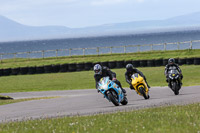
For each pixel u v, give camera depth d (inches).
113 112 1610.5
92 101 2539.4
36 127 1184.8
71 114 1695.4
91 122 1188.5
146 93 2271.2
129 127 1037.8
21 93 4042.8
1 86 4995.1
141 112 1451.8
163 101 2068.2
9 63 7844.5
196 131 905.5
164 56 6791.3
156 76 4886.8
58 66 6520.7
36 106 2445.9
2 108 2477.9
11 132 1080.2
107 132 967.0
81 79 5191.9
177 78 2573.8
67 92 3782.0
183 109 1444.4
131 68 2250.2
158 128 968.9
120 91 1924.2
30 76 6176.2
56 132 1037.8
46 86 4665.4
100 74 1924.2
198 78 4404.5
